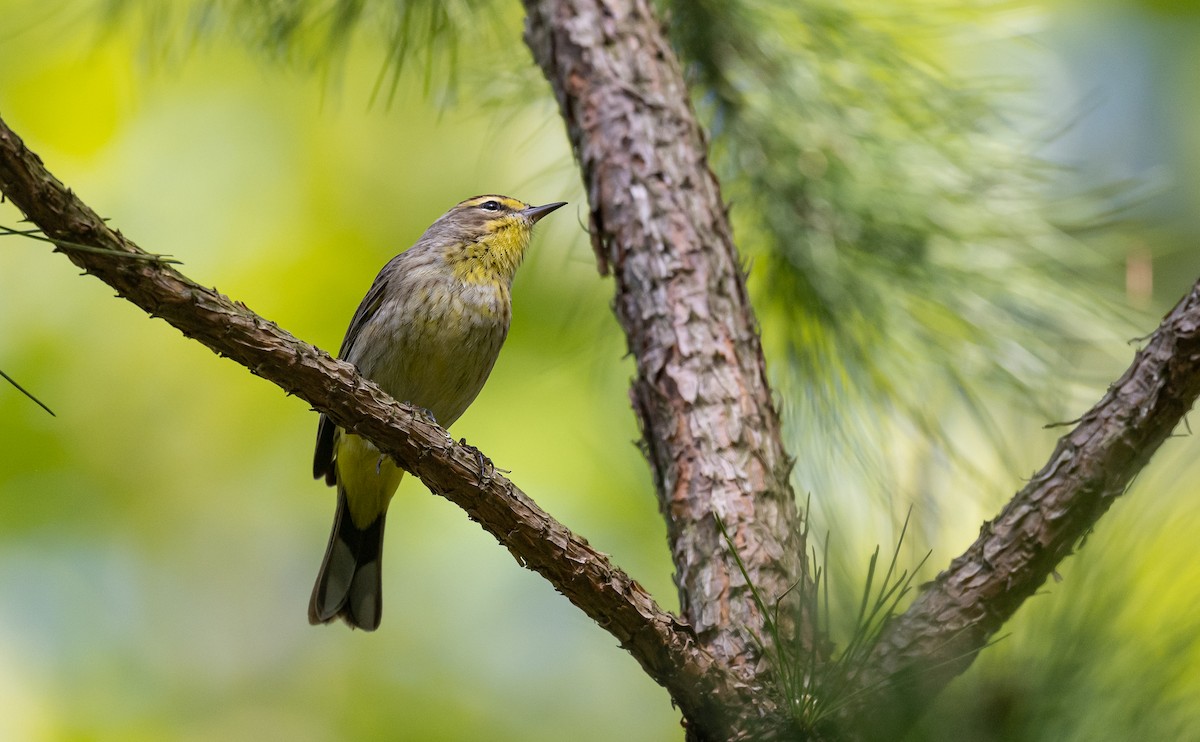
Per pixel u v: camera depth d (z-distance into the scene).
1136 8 12.89
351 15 7.79
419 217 13.25
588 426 11.92
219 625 13.73
